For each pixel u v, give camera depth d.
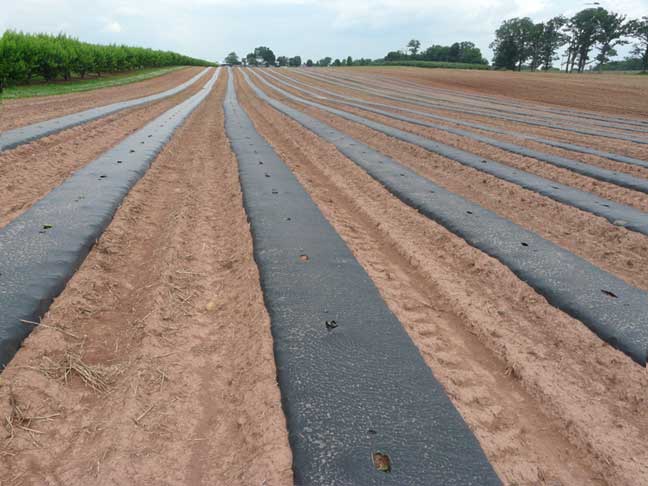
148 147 9.06
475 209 6.23
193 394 2.70
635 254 5.20
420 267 4.59
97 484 2.03
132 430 2.34
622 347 3.27
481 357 3.26
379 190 7.24
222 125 13.82
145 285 3.91
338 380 2.73
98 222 4.86
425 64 86.75
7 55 20.59
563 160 9.42
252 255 4.50
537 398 2.85
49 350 2.89
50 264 3.81
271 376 2.77
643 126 16.22
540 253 4.78
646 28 73.31
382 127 13.66
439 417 2.50
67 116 12.60
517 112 20.03
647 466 2.34
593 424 2.60
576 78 44.75
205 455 2.28
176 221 5.29
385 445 2.28
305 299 3.64
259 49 125.50
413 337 3.36
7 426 2.28
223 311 3.65
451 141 11.75
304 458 2.18
